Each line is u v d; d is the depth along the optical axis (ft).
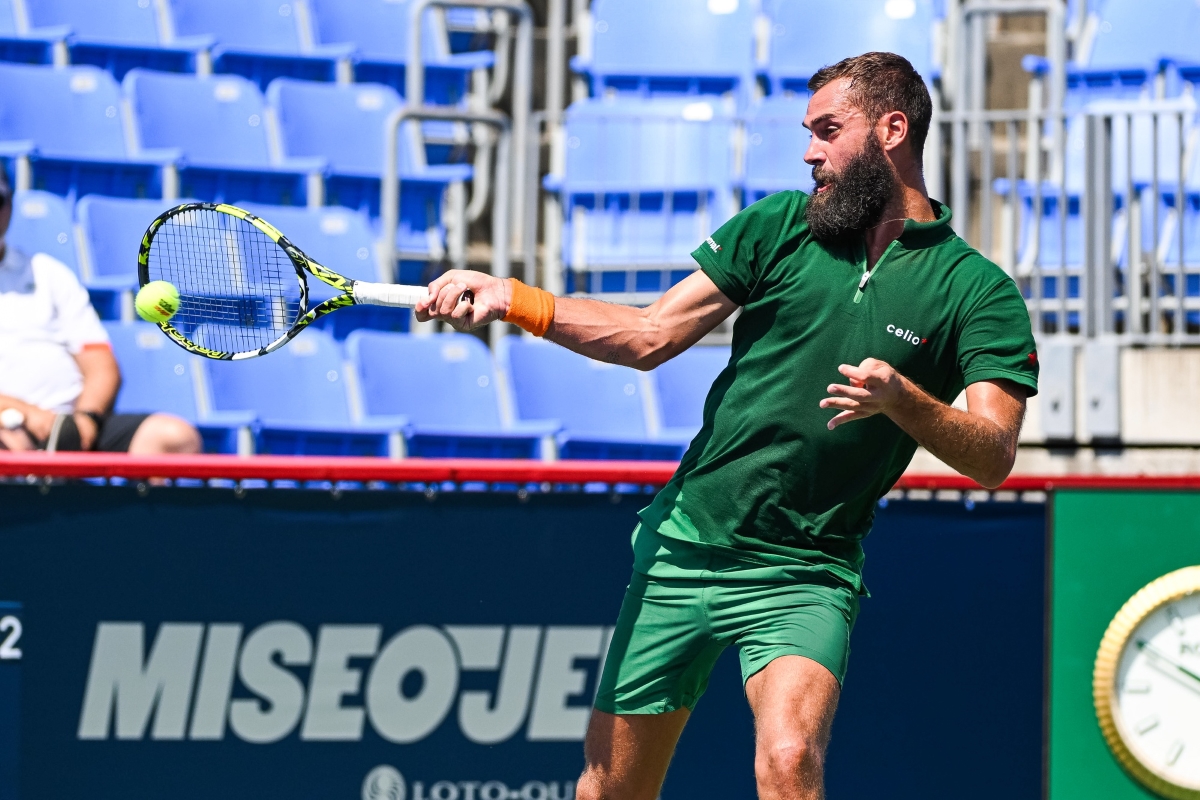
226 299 56.54
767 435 37.99
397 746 53.31
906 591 56.75
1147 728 57.41
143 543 51.93
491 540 54.13
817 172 37.73
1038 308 85.76
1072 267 94.27
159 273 57.21
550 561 54.39
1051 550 57.36
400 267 96.68
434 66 115.85
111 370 74.23
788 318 37.88
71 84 103.40
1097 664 57.41
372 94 109.09
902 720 56.49
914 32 113.09
